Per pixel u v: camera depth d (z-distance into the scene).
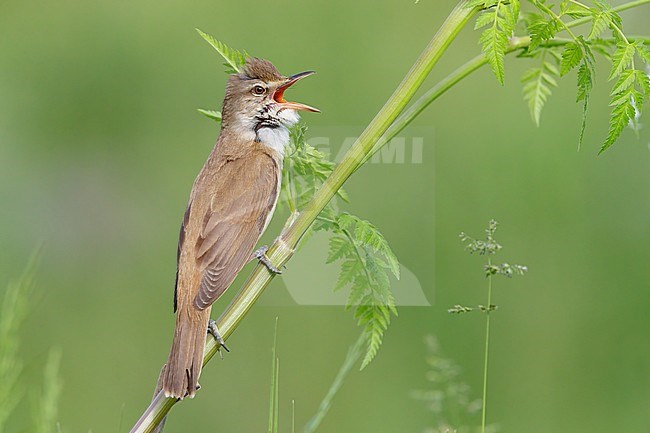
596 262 13.35
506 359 12.65
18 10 16.19
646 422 12.08
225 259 7.41
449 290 13.11
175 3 15.88
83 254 14.86
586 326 12.97
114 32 15.98
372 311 6.95
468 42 16.02
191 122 15.70
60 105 15.84
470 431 7.85
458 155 14.40
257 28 15.90
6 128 15.54
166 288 14.54
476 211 13.77
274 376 6.11
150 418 6.47
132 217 15.13
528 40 7.25
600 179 13.83
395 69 15.68
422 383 12.40
